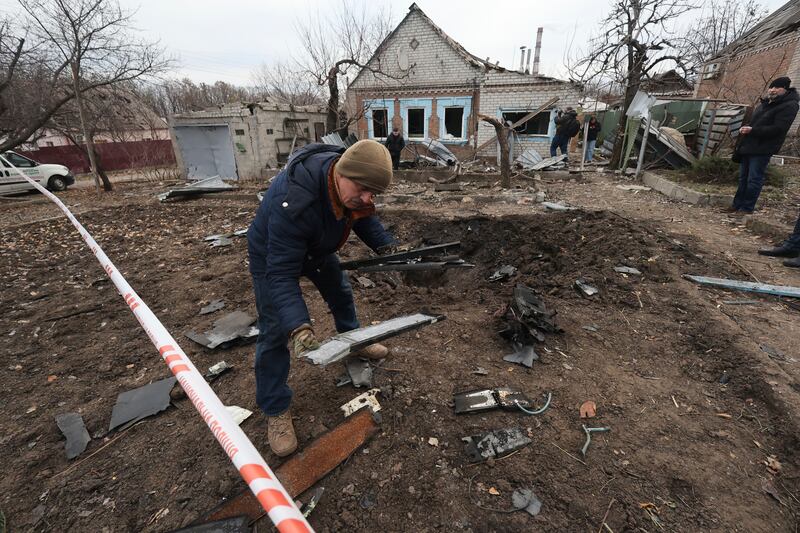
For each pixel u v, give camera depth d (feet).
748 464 6.26
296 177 5.02
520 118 48.98
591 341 9.55
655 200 24.48
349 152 4.78
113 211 28.89
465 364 8.74
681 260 14.02
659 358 8.93
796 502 5.68
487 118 29.30
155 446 6.93
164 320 11.76
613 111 61.57
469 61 48.32
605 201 24.89
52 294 14.14
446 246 6.86
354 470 6.20
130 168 69.36
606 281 12.49
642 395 7.79
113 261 17.66
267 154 44.75
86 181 55.67
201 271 15.67
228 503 5.63
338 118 45.57
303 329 4.95
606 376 8.32
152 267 16.61
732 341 9.12
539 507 5.56
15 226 25.00
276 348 6.11
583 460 6.32
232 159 45.16
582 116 54.95
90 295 13.91
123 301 13.20
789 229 16.89
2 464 6.72
